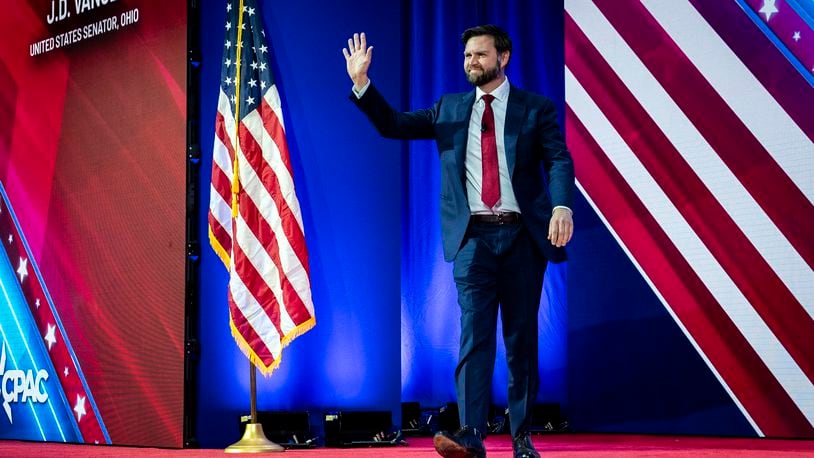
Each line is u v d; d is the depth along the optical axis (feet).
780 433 53.11
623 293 58.29
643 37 58.59
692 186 56.54
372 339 48.65
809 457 39.47
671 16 57.77
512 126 31.50
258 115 45.11
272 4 47.96
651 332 57.21
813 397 52.39
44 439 51.21
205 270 45.27
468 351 30.66
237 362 45.88
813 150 53.11
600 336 58.90
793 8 54.03
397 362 49.03
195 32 45.60
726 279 55.16
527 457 31.48
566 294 67.41
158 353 45.19
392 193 49.85
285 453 41.45
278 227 44.42
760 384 53.83
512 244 31.19
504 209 31.27
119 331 47.21
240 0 45.83
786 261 53.57
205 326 45.03
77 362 49.47
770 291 53.88
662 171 57.47
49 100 52.39
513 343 31.73
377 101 31.48
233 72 45.34
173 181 45.21
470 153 31.71
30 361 52.44
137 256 46.57
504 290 31.63
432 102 68.08
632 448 45.52
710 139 56.08
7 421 53.93
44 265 51.85
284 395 46.80
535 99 32.12
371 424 46.91
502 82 32.14
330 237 48.11
